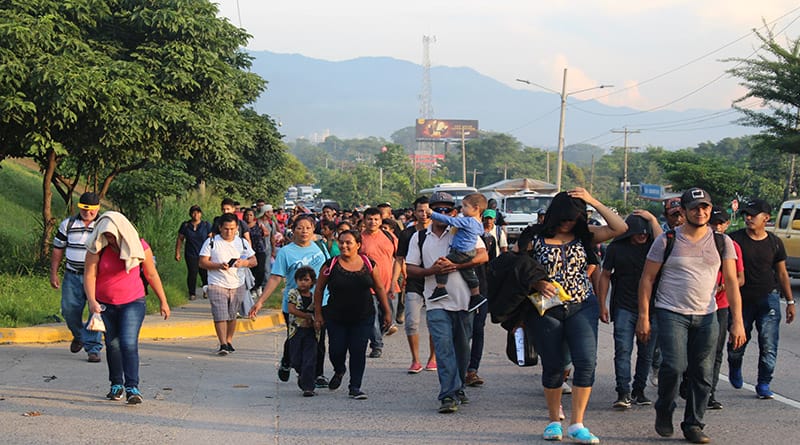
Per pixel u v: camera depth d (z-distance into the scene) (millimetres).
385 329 8492
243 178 41281
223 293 10969
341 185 127438
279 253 8992
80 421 7094
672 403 6648
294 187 111312
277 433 6910
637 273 7922
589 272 7098
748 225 8266
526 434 6895
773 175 68188
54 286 10039
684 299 6520
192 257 16453
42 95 13500
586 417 7551
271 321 14242
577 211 6562
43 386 8406
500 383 9203
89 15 15844
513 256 6738
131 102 14992
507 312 6703
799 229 19172
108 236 7520
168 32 16688
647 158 123312
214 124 16812
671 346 6527
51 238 16875
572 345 6586
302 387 8414
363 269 8219
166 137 16344
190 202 29703
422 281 9805
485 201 8000
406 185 132000
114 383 7879
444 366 7707
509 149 149000
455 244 7773
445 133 182625
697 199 6473
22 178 31219
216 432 6898
